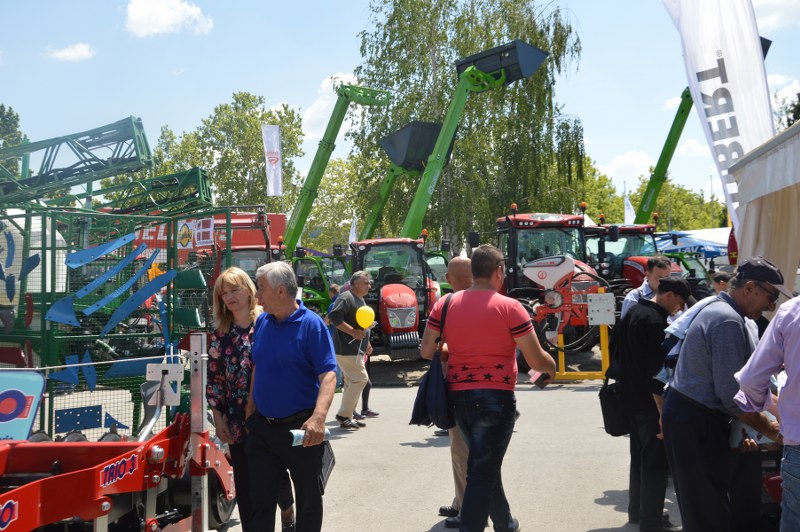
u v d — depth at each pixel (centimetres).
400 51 3256
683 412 391
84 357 696
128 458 394
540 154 3303
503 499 466
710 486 385
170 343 745
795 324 308
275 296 407
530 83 3244
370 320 823
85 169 1254
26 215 710
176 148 5812
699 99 754
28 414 461
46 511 346
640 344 471
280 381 401
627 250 1717
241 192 5319
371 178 3412
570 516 538
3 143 1398
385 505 579
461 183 3198
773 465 436
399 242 1466
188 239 793
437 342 450
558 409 979
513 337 425
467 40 3212
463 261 517
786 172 527
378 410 1019
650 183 2377
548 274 1280
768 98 736
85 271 772
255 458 409
